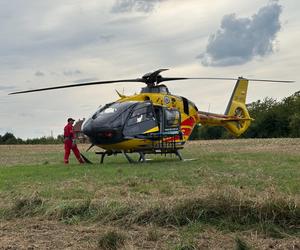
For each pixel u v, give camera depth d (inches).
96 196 390.3
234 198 303.1
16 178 544.7
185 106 826.8
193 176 505.4
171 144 774.5
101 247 256.5
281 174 492.7
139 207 311.1
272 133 2970.0
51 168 666.2
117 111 736.3
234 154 855.1
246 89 1080.8
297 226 278.1
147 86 797.9
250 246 246.7
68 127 765.3
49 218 323.6
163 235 273.4
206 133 2970.0
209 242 258.8
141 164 694.5
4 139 2967.5
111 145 733.9
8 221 324.2
